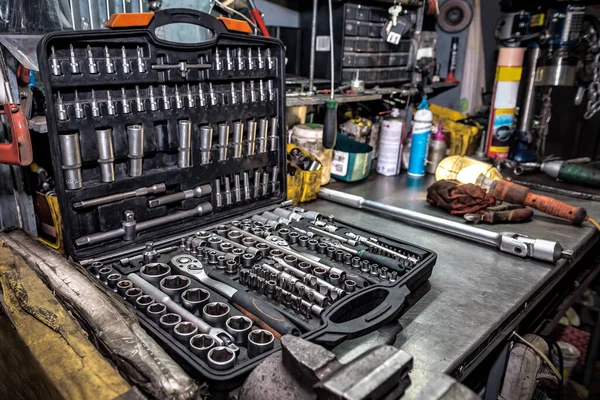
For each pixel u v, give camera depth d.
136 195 1.09
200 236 1.15
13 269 0.90
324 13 1.91
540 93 2.11
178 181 1.16
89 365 0.66
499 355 1.18
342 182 1.90
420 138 1.95
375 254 1.07
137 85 1.03
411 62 2.27
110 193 1.04
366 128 1.95
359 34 1.96
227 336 0.75
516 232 1.44
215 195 1.25
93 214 1.04
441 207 1.58
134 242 1.09
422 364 0.79
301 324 0.80
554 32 1.90
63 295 0.82
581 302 2.40
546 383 1.53
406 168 2.13
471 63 2.64
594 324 2.30
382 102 2.17
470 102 2.70
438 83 2.53
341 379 0.55
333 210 1.59
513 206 1.56
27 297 0.81
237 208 1.33
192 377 0.67
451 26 2.60
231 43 1.17
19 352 0.80
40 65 0.86
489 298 1.04
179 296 0.88
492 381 1.22
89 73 0.94
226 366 0.66
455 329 0.91
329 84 1.92
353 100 1.80
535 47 2.00
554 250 1.20
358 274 1.01
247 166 1.31
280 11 2.01
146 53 1.02
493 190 1.57
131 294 0.85
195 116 1.15
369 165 1.90
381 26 2.04
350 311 0.88
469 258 1.25
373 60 2.07
